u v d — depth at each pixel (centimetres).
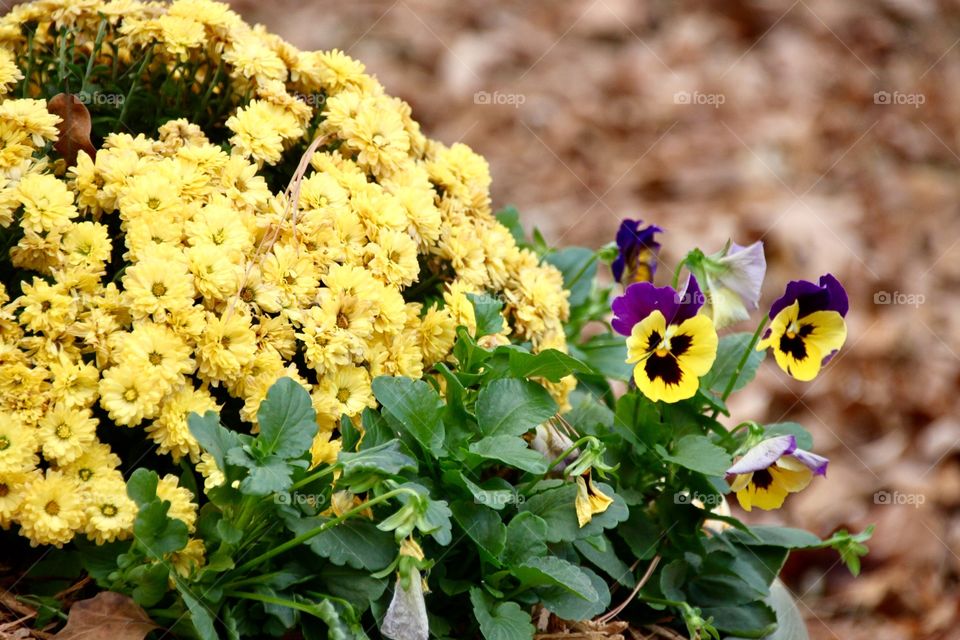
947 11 365
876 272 268
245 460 156
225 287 161
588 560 170
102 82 175
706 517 171
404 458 159
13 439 158
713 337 167
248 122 167
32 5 173
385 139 171
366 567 158
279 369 162
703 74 334
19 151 163
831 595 210
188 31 170
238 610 159
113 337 160
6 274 166
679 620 172
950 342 251
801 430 172
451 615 166
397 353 167
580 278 191
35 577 161
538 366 166
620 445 172
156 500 155
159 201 163
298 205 166
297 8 338
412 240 169
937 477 221
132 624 158
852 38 351
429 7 346
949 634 207
